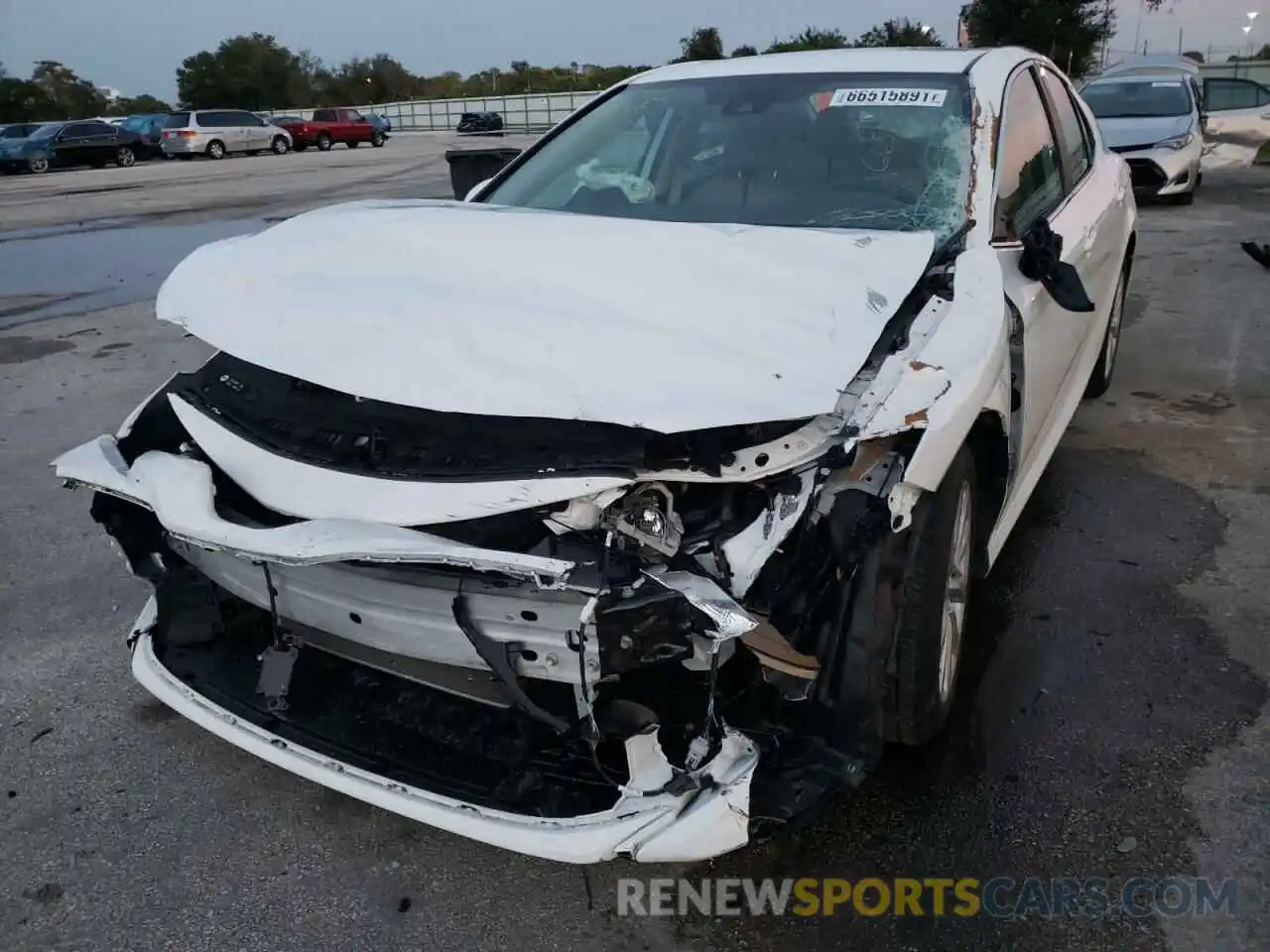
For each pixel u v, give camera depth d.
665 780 2.02
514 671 2.12
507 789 2.19
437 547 2.00
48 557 4.07
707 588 1.96
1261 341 6.58
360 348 2.30
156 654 2.75
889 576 2.30
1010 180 3.29
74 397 6.07
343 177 21.02
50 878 2.45
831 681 2.25
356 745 2.35
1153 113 12.73
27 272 10.48
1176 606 3.52
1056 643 3.31
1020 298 2.98
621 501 2.11
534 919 2.31
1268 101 16.17
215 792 2.74
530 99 51.03
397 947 2.24
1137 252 9.53
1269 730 2.87
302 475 2.30
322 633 2.37
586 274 2.42
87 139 30.22
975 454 2.81
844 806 2.61
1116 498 4.38
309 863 2.49
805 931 2.26
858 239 2.70
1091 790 2.65
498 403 2.11
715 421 2.03
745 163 3.38
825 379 2.15
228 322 2.54
